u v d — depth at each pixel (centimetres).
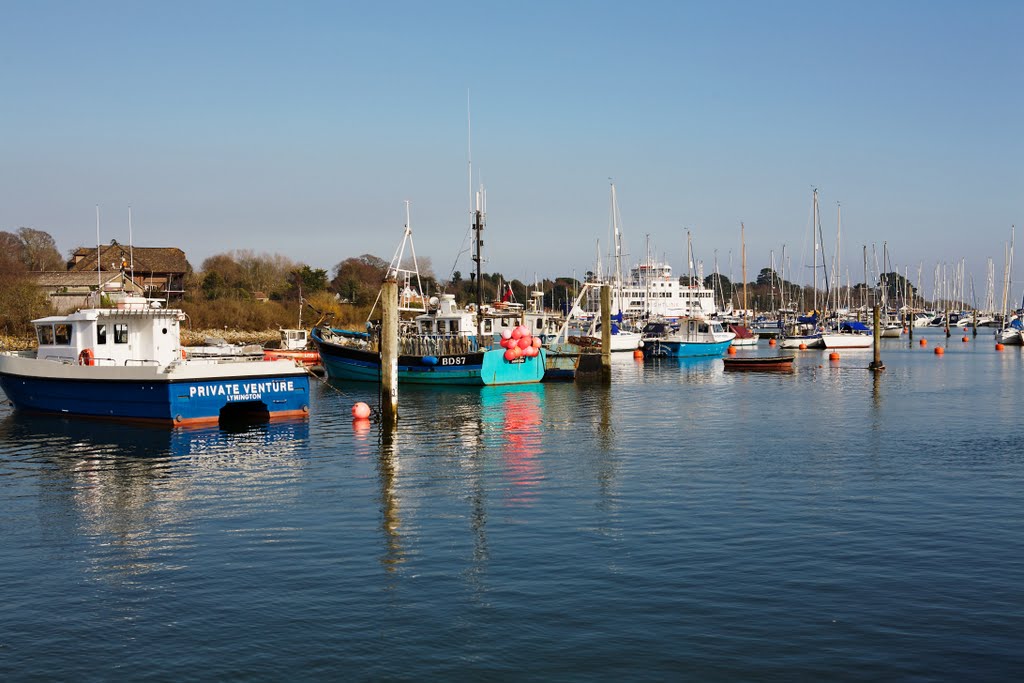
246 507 2133
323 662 1251
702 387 5359
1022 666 1221
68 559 1734
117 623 1399
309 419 3691
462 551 1748
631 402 4450
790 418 3797
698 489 2297
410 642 1312
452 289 12706
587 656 1259
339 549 1770
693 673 1207
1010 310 15675
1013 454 2833
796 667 1221
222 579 1598
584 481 2408
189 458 2795
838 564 1652
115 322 3725
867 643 1295
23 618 1426
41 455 2870
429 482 2405
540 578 1581
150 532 1922
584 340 7025
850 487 2319
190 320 9906
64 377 3622
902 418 3794
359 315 11350
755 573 1602
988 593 1495
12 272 9094
